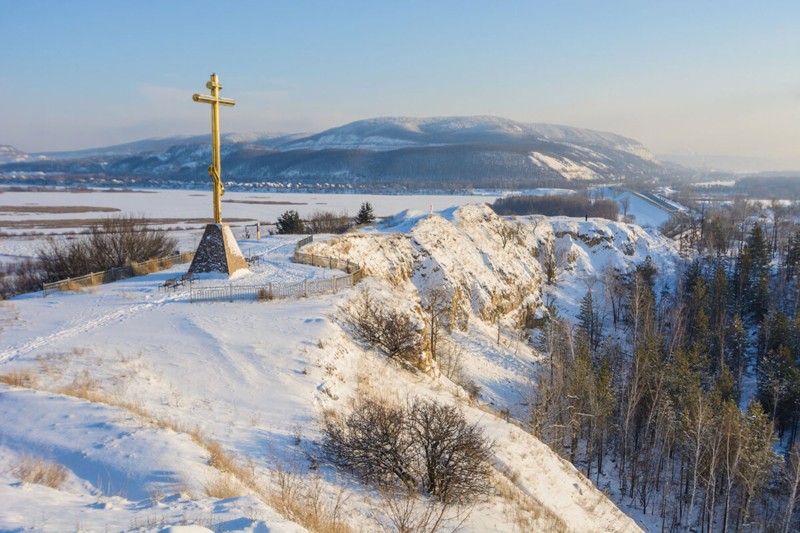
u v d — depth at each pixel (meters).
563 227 111.50
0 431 14.63
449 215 86.38
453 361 50.31
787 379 55.62
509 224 99.50
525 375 56.66
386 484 16.19
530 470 23.33
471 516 16.19
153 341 25.19
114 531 8.62
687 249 121.94
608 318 89.06
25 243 84.88
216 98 36.03
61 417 15.52
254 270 40.41
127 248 49.78
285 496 12.84
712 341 69.25
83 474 12.54
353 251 53.69
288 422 18.95
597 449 49.62
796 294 83.19
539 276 92.62
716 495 48.19
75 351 23.17
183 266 42.81
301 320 28.86
